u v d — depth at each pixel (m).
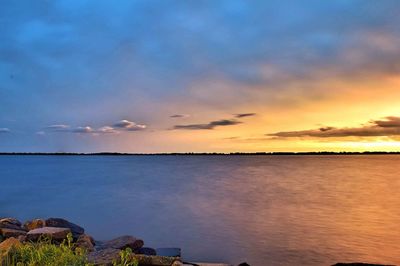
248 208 41.59
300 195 57.50
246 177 106.81
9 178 94.38
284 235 25.83
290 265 17.97
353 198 53.12
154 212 37.56
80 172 130.75
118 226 29.53
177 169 166.38
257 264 17.95
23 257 7.59
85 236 12.83
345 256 19.83
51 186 69.62
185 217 34.34
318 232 27.05
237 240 23.81
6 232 13.22
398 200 50.78
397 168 186.12
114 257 9.27
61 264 7.32
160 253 15.37
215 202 47.28
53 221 14.87
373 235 25.89
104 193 57.38
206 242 23.28
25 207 41.41
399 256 20.02
